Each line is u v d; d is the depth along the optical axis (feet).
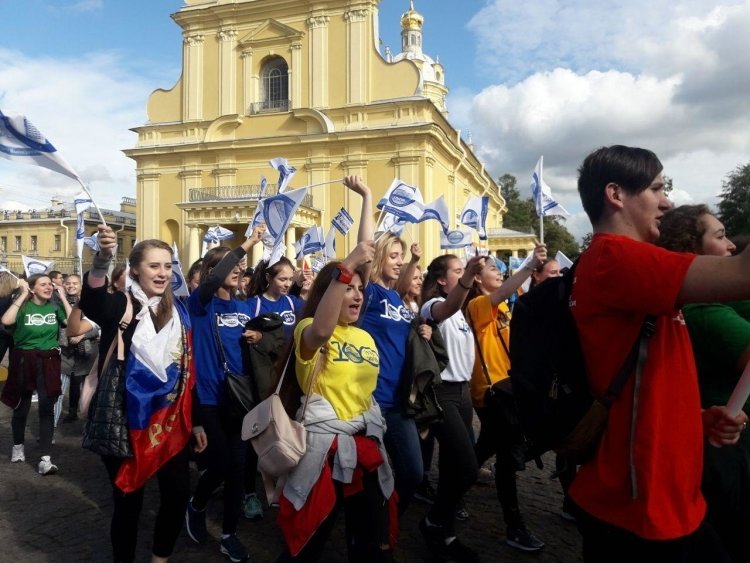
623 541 6.39
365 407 10.13
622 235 6.86
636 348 6.47
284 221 22.02
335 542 14.34
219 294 15.24
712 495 8.27
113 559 12.15
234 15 100.99
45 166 12.22
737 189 151.23
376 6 96.73
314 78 96.84
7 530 14.88
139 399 10.82
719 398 8.45
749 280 5.52
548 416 7.01
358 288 10.38
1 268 29.96
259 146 97.50
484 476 19.36
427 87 155.63
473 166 127.85
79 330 12.30
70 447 22.94
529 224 214.28
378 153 93.15
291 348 10.05
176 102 105.40
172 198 103.19
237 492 13.51
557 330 7.11
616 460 6.48
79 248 35.91
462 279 13.12
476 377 14.93
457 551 13.12
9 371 20.12
